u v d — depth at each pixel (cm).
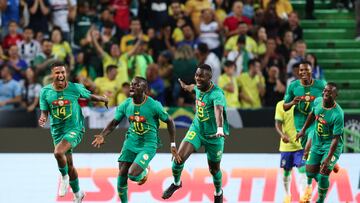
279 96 5338
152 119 3594
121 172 3641
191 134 3653
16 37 5453
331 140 3762
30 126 5031
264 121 4994
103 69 5347
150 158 3581
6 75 5288
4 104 5262
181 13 5584
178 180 3719
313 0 6138
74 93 3609
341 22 6159
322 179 3772
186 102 5281
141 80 3550
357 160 4362
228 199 4309
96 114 4962
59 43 5412
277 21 5622
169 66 5359
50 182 4312
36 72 5303
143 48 5431
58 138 3628
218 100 3547
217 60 5425
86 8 5609
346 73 5878
